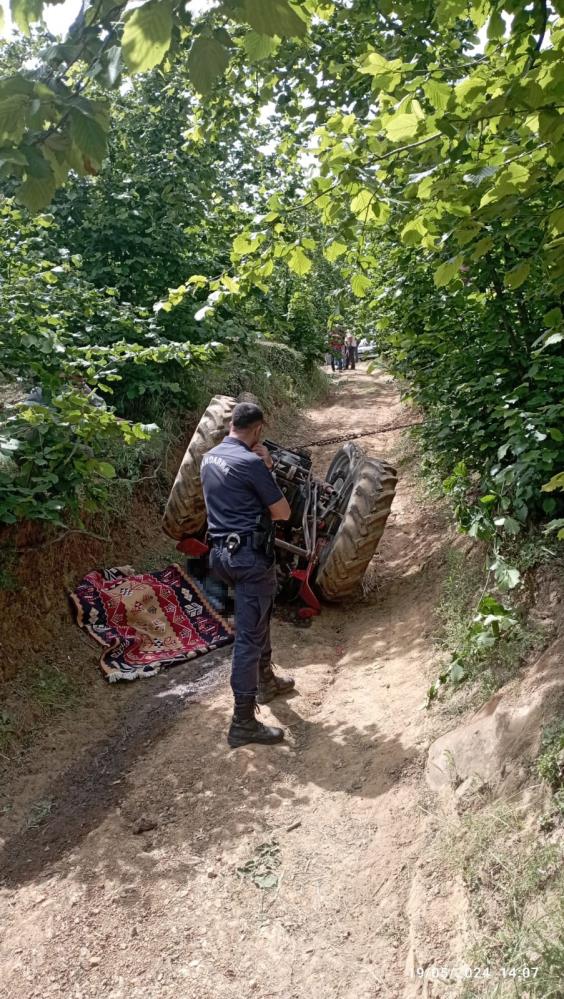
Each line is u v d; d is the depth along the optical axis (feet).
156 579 17.17
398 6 15.26
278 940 7.90
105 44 5.32
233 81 21.94
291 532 17.25
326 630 15.99
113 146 25.50
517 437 12.18
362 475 15.99
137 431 13.62
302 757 11.09
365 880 8.50
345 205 10.71
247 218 27.48
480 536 12.76
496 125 8.43
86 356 17.17
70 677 13.75
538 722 8.83
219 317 25.38
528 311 14.83
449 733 10.12
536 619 11.10
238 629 11.46
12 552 13.78
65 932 8.23
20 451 13.46
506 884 7.21
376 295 20.24
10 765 11.42
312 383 46.06
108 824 9.96
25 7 5.08
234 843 9.36
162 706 13.10
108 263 24.43
